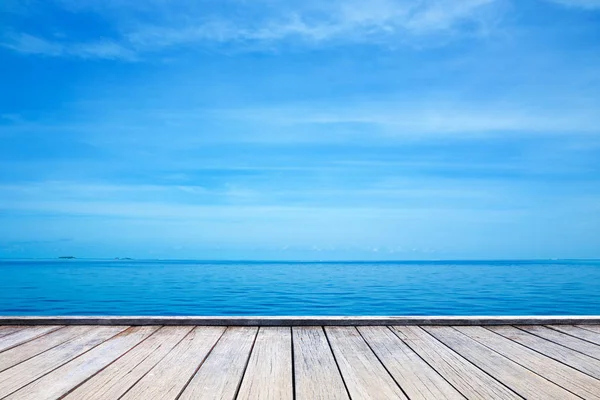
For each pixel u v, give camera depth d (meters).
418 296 18.39
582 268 68.00
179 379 2.30
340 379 2.31
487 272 50.25
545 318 3.76
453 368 2.51
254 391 2.12
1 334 3.35
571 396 2.05
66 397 2.02
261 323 3.69
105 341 3.14
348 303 15.63
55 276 39.03
